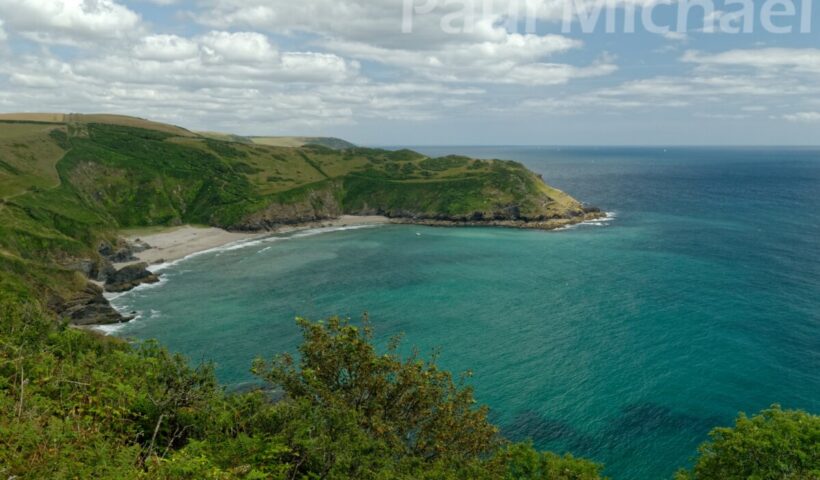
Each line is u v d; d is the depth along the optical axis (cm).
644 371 6681
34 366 2353
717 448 3338
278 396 5719
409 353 7388
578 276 11288
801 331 7788
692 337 7675
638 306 9162
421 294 10200
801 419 3297
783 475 2969
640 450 5153
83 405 2062
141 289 10731
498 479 2586
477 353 7369
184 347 7662
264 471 1906
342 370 2936
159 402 2188
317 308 9412
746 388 6172
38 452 1522
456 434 2806
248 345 7725
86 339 3747
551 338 7844
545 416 5750
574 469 3366
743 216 18975
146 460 1659
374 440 2309
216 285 11019
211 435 2102
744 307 8900
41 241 10844
